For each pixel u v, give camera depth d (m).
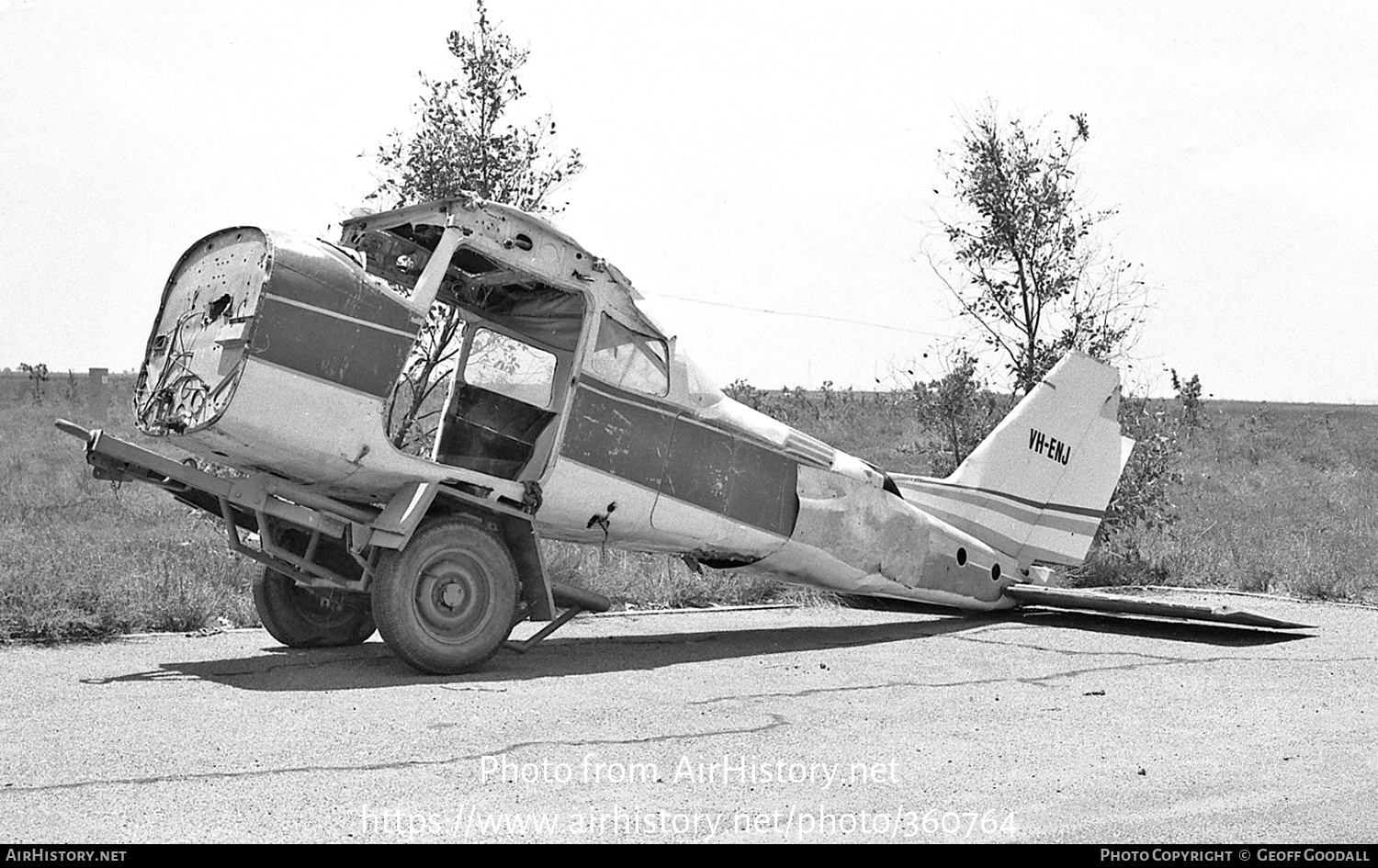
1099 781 5.73
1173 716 7.17
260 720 6.56
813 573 10.37
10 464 22.09
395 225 8.65
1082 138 15.87
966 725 6.86
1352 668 8.82
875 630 10.73
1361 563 14.98
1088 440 12.31
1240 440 37.47
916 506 11.21
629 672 8.38
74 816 4.86
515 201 12.89
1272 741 6.55
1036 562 12.07
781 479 9.95
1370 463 33.16
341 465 7.87
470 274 9.26
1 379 74.44
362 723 6.54
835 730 6.66
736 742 6.33
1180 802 5.41
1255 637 10.31
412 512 8.02
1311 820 5.16
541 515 8.84
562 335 9.40
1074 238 15.78
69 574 10.25
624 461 9.04
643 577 12.28
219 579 10.95
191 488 8.74
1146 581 14.55
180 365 7.86
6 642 8.95
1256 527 18.61
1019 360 15.71
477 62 13.07
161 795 5.14
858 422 33.16
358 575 9.19
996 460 11.74
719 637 10.24
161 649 8.91
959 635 10.46
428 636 8.01
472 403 9.63
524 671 8.34
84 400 46.06
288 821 4.86
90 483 18.61
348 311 7.70
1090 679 8.35
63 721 6.46
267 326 7.43
